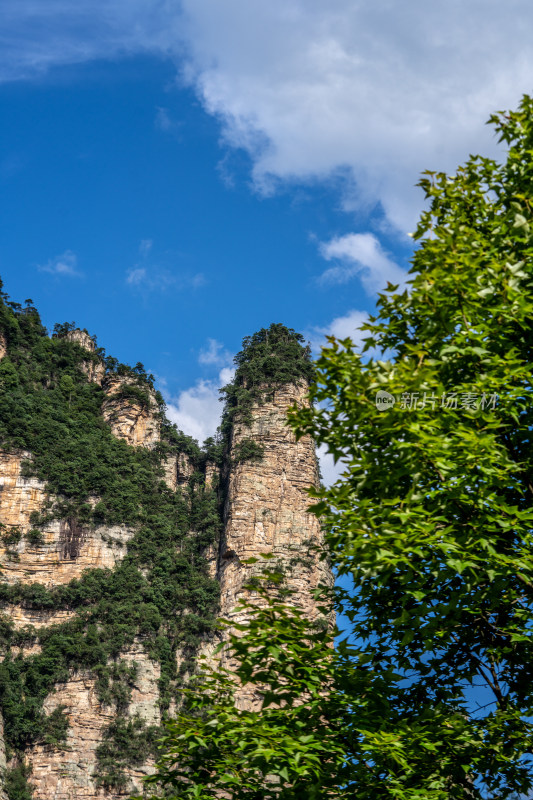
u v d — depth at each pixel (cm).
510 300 1278
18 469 14438
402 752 1147
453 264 1327
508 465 1184
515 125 1506
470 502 1195
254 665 1275
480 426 1255
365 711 1240
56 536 14112
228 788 1234
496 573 1166
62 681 12412
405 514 1159
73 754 11712
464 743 1222
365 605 1421
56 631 13038
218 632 14088
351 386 1223
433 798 1117
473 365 1331
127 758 11844
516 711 1223
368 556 1176
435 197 1579
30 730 11756
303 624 1291
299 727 1201
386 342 1491
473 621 1370
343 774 1177
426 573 1255
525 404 1309
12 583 13375
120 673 12731
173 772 1295
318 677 1268
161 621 13962
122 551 14650
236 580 14412
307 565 14050
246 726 1216
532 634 1289
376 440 1292
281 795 1175
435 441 1176
